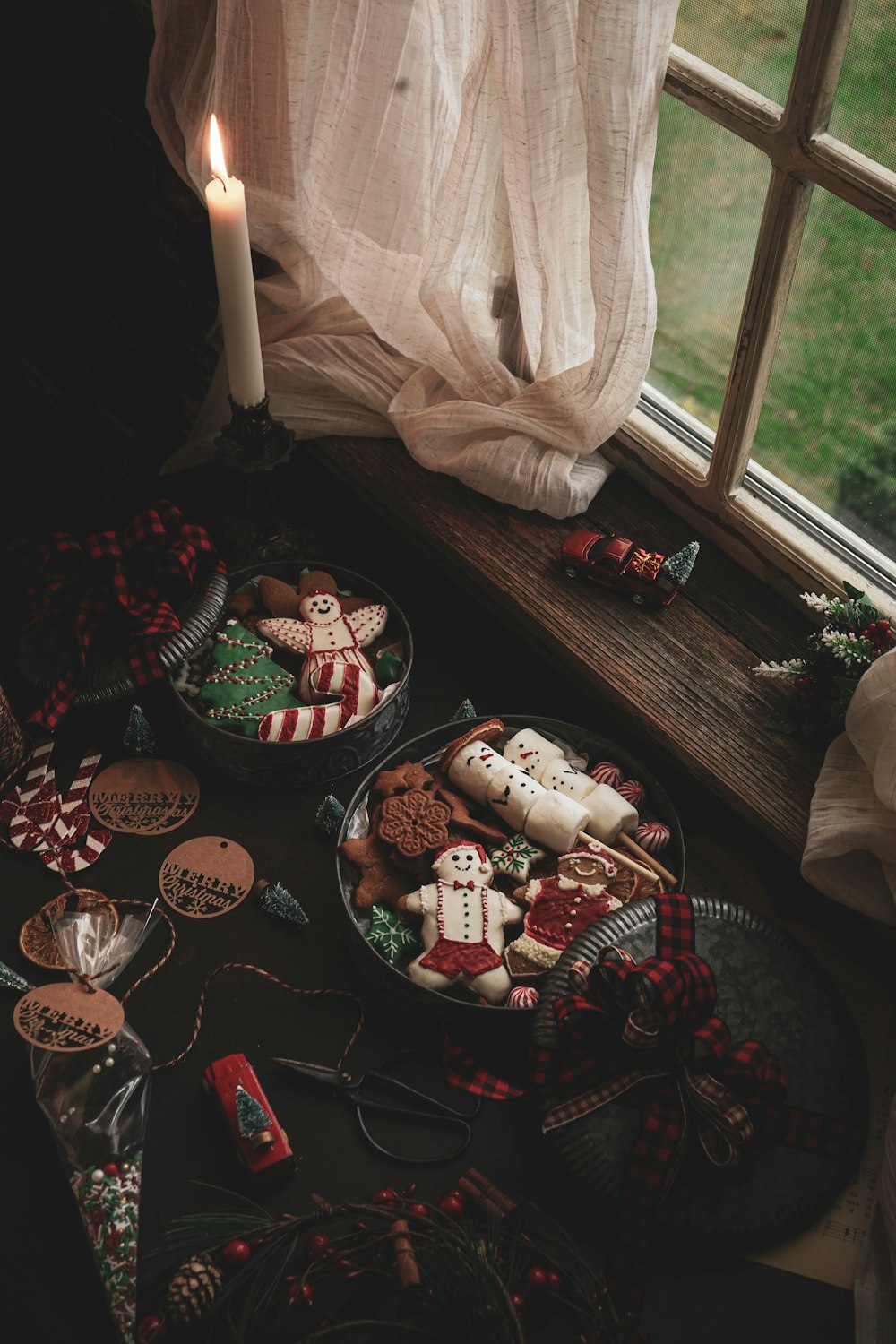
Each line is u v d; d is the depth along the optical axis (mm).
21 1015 987
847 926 1069
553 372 1194
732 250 1100
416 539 1274
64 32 1444
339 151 1174
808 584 1157
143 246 1561
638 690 1128
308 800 1128
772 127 1011
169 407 1714
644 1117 921
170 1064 1003
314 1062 1005
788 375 1106
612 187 1038
